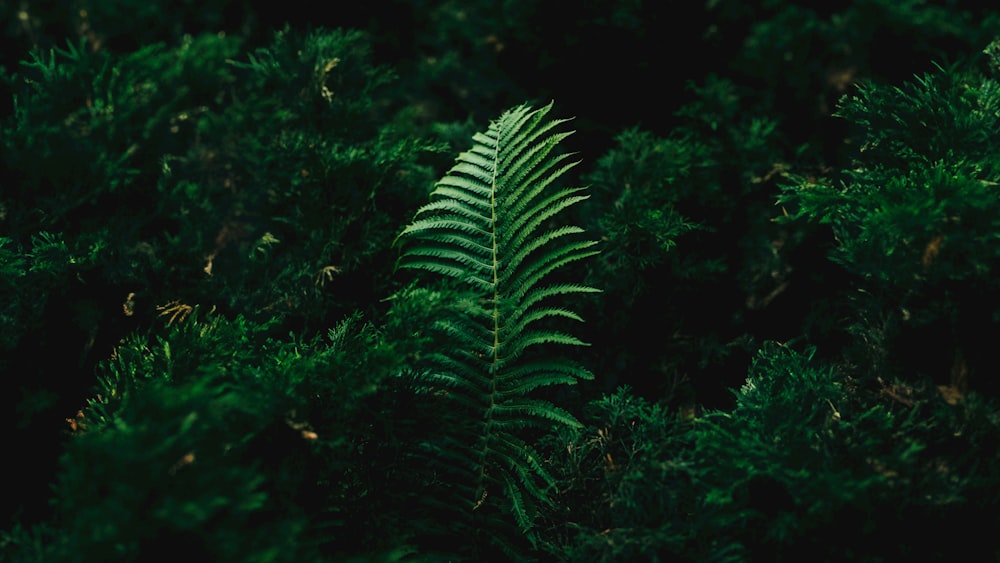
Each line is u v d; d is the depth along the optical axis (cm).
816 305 258
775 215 283
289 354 214
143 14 371
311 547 181
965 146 219
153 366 218
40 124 288
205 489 161
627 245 265
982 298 201
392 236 269
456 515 222
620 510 211
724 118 315
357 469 215
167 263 272
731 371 260
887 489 190
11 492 233
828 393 215
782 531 189
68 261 254
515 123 241
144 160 304
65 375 249
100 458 158
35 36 357
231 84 344
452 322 218
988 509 192
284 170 290
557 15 319
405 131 321
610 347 263
